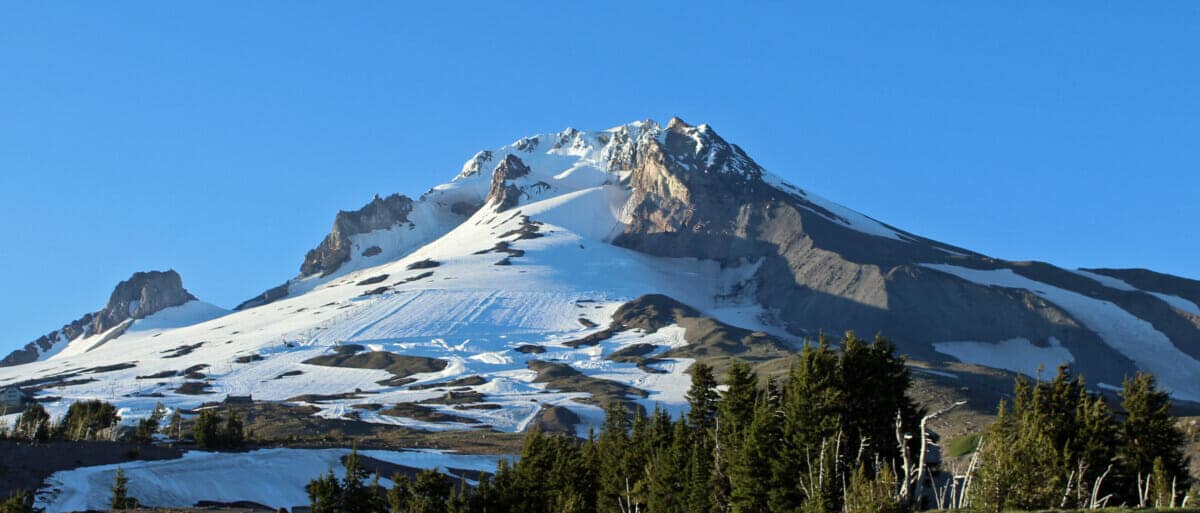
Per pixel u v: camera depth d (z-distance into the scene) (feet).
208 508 320.50
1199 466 248.73
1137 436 237.04
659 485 261.03
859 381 231.71
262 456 385.50
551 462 303.68
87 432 467.52
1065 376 248.11
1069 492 193.98
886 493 168.25
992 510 172.86
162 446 407.23
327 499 299.79
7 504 271.49
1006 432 220.64
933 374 634.84
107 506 311.06
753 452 229.25
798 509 211.00
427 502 299.38
